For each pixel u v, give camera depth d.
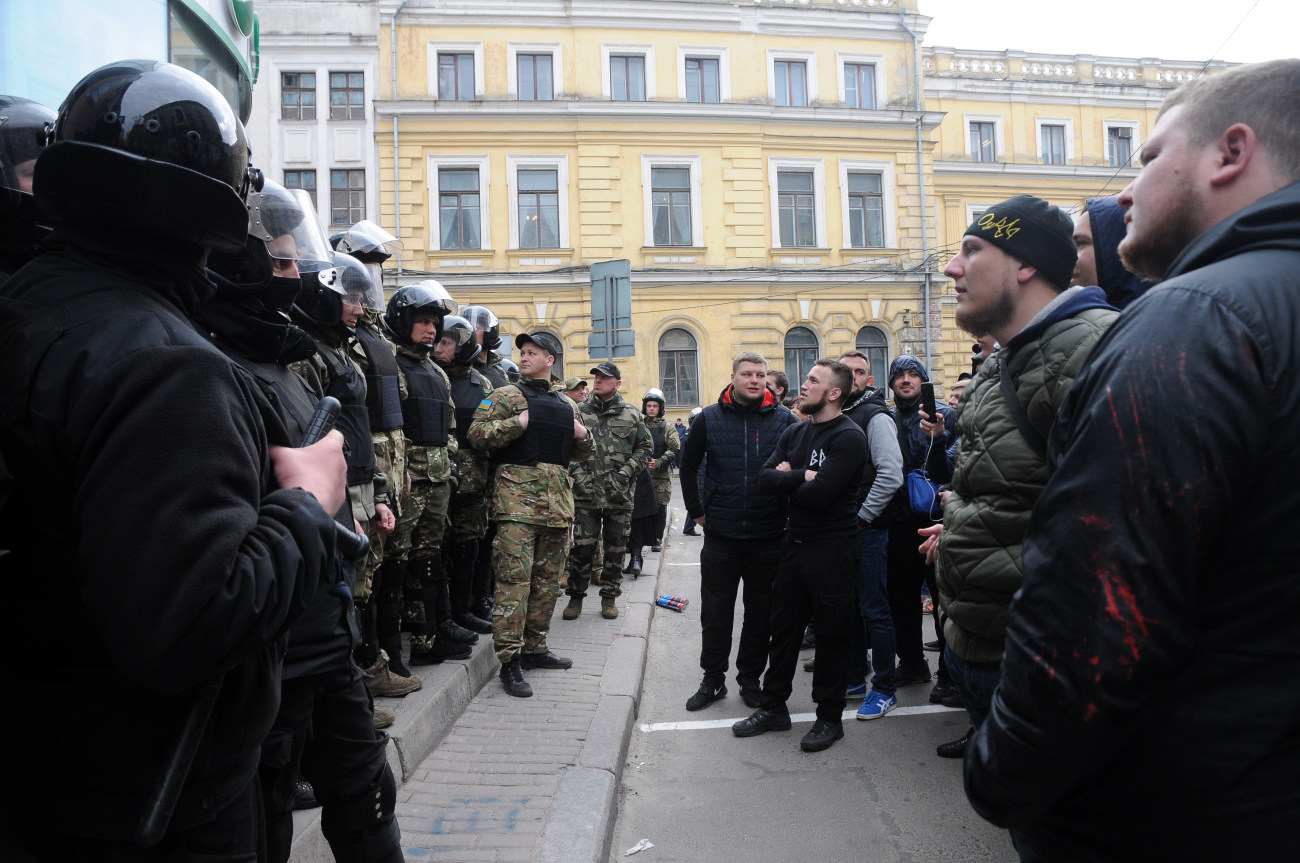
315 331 2.80
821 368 3.81
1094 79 23.39
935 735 3.95
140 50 2.90
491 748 3.43
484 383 5.25
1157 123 1.20
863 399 4.52
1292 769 0.90
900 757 3.70
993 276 2.11
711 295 20.72
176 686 1.01
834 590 3.78
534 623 4.62
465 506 4.73
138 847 1.10
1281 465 0.90
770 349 20.97
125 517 0.97
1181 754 0.94
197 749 1.12
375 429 3.45
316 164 19.56
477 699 4.09
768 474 3.87
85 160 1.11
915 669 4.77
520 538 4.21
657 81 20.53
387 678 3.56
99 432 0.99
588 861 2.49
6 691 1.09
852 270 21.31
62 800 1.08
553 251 20.11
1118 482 0.93
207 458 1.03
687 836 3.02
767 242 21.09
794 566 3.90
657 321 20.55
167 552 0.97
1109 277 2.59
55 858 1.12
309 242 2.60
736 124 20.73
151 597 0.96
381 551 3.32
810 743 3.77
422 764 3.25
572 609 6.06
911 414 5.01
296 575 1.13
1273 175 1.06
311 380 2.65
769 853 2.88
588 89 20.23
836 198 21.42
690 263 20.67
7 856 1.13
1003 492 1.96
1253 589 0.91
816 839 2.97
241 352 1.69
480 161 19.94
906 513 4.60
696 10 20.55
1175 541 0.91
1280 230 0.99
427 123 19.73
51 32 2.43
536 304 20.11
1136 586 0.91
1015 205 2.11
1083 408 1.03
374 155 19.72
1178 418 0.91
